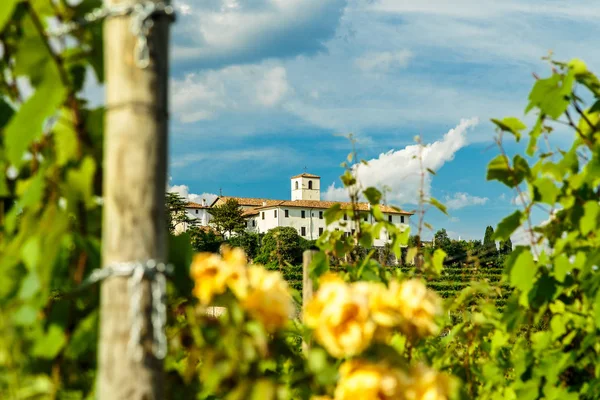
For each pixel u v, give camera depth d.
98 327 1.82
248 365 1.87
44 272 1.71
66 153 1.91
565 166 2.87
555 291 2.94
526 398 3.02
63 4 1.92
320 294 1.86
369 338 1.79
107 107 1.61
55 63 1.81
